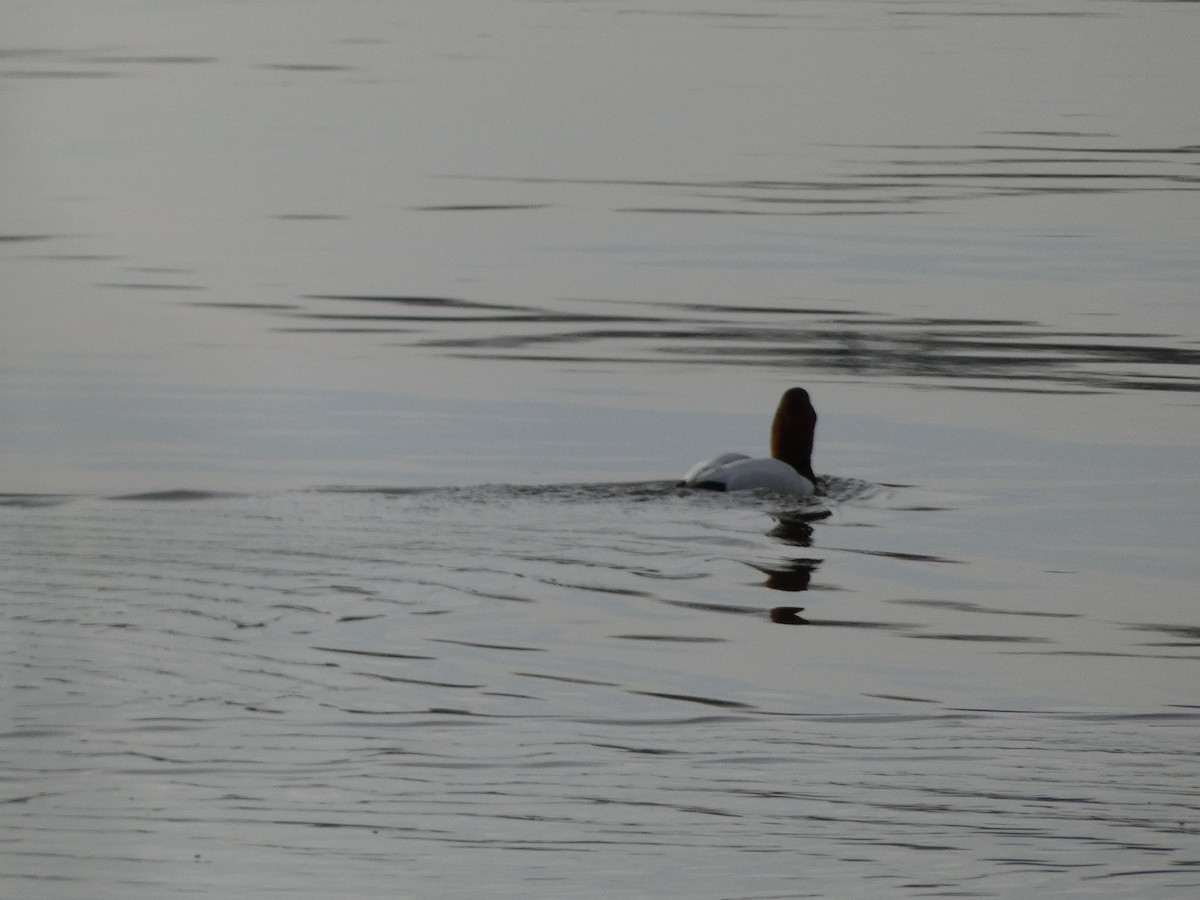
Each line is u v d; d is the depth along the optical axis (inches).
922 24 7278.5
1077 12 7701.8
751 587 1515.7
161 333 2650.1
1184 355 2549.2
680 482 1820.9
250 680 1228.5
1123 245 3395.7
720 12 7687.0
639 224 3636.8
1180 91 5634.8
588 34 6909.5
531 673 1275.8
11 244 3368.6
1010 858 995.9
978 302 2918.3
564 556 1557.6
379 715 1178.0
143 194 3914.9
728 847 997.8
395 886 940.0
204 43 6530.5
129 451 1955.0
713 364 2493.8
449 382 2361.0
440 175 4229.8
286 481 1831.9
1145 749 1164.5
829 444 2079.2
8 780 1052.5
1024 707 1250.0
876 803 1063.0
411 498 1728.6
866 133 4845.0
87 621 1339.8
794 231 3555.6
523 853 988.6
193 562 1501.0
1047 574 1588.3
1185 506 1820.9
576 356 2536.9
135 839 986.7
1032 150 4576.8
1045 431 2135.8
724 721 1198.9
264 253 3319.4
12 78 5556.1
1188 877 975.0
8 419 2112.5
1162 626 1446.9
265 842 989.2
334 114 5098.4
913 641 1389.0
